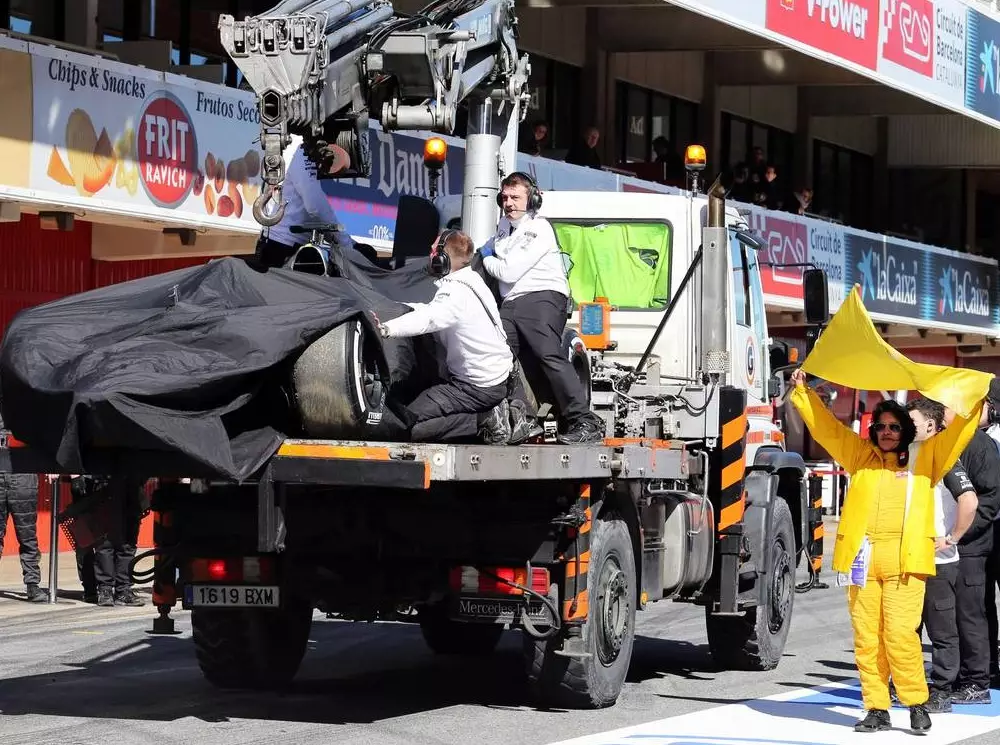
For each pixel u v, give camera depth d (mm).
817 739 10664
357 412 9570
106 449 9445
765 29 28188
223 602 10883
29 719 10594
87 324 9859
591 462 10664
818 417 11289
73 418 9047
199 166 20125
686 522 12711
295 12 10992
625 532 11609
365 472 9344
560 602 10734
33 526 17781
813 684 13227
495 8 12961
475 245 12977
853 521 11062
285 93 10477
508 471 9734
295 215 11320
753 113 42250
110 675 12695
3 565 21438
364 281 11273
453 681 12742
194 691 11891
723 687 12914
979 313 41344
